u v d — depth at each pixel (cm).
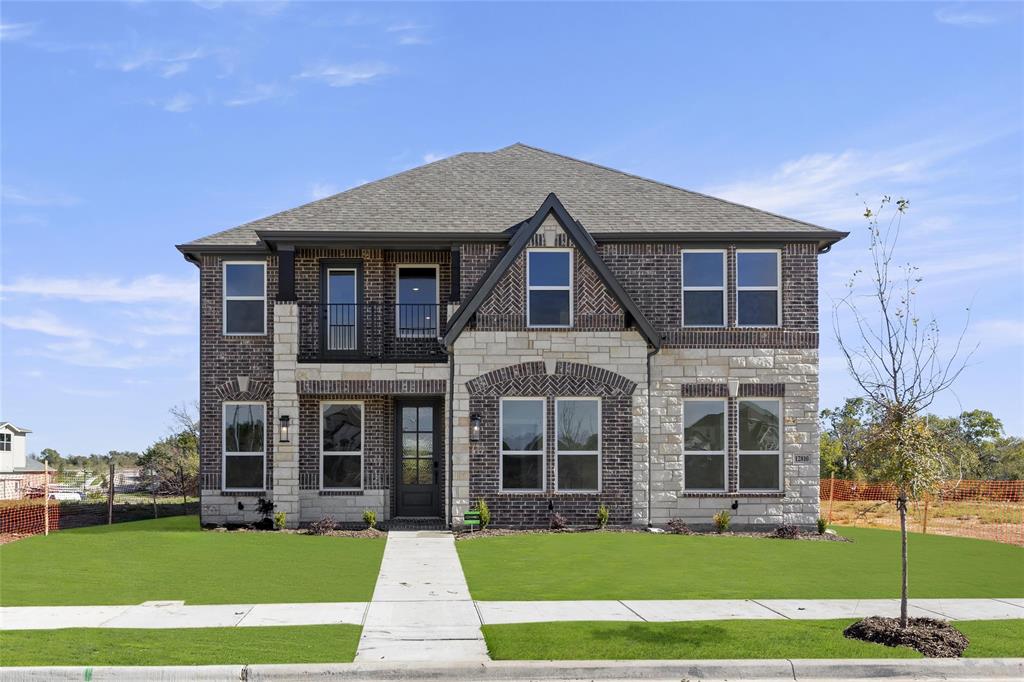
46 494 1962
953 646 990
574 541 1811
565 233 2045
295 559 1595
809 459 2089
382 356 2145
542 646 980
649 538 1856
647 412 2036
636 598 1261
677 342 2095
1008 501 2841
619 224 2150
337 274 2208
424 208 2238
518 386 2017
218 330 2175
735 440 2089
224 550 1684
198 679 886
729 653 956
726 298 2117
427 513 2208
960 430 4419
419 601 1237
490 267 2109
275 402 2056
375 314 2170
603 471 2020
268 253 2177
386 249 2186
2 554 1606
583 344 2031
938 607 1224
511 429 2031
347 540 1848
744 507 2077
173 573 1445
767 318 2125
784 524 2075
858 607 1211
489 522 1998
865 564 1589
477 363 2019
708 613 1159
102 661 916
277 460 2055
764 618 1129
